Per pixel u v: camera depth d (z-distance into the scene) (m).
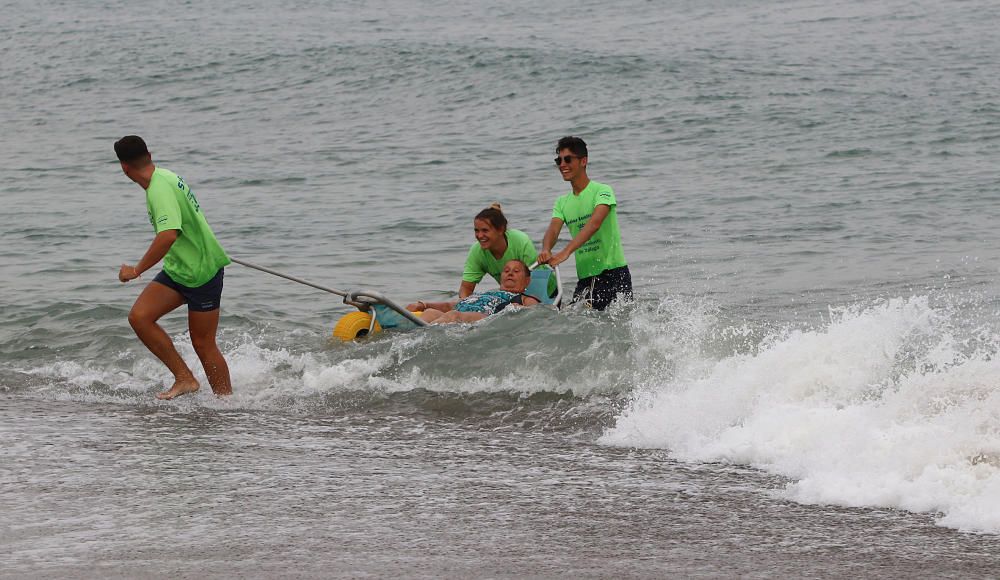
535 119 105.19
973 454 18.30
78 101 128.75
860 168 76.44
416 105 116.62
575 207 33.06
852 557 15.13
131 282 44.66
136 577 14.19
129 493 18.22
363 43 162.38
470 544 15.64
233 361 30.17
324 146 94.38
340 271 47.38
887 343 23.58
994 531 16.11
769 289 40.72
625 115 104.75
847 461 19.02
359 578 14.20
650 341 28.48
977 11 191.50
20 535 15.97
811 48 153.38
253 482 18.95
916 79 121.75
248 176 80.00
